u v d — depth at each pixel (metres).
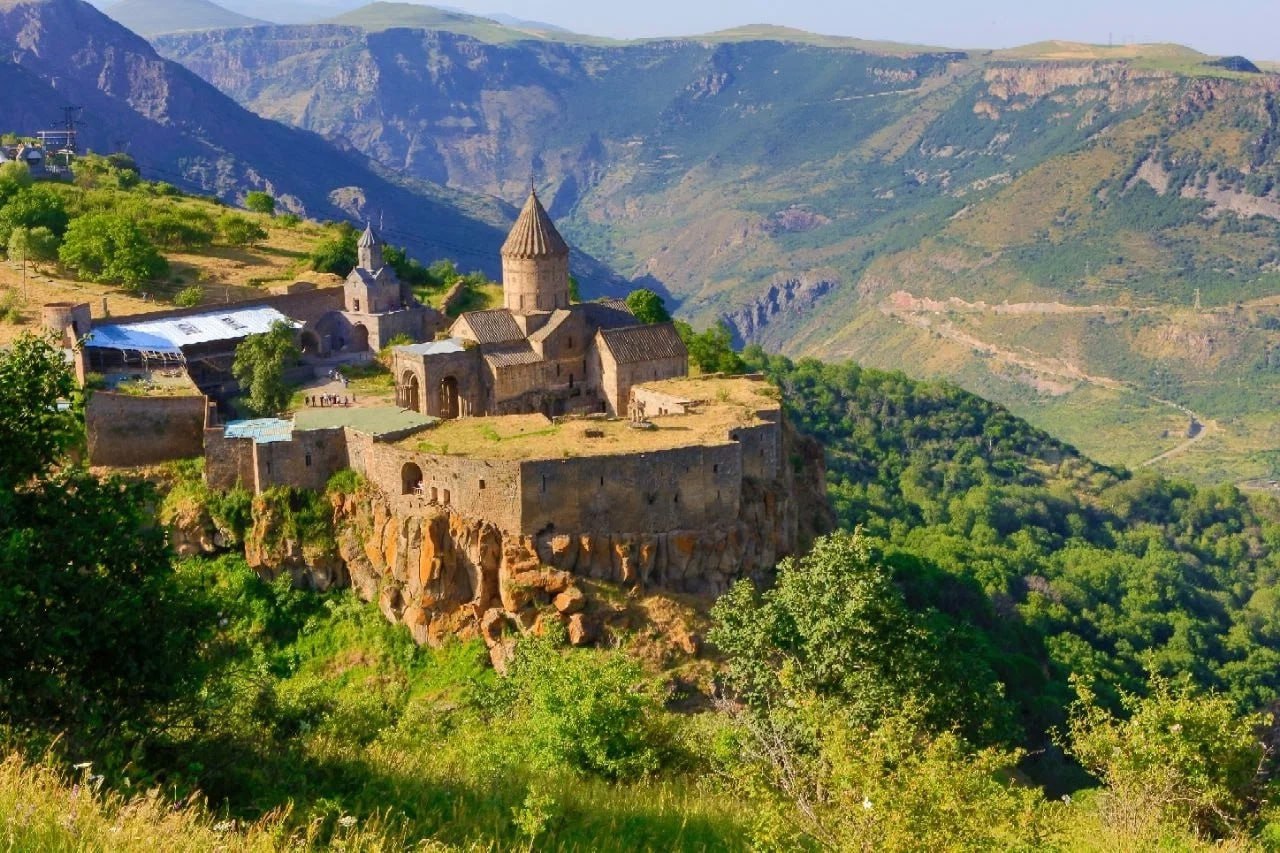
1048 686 102.81
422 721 58.69
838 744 33.84
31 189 161.12
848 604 51.94
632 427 83.12
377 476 81.00
